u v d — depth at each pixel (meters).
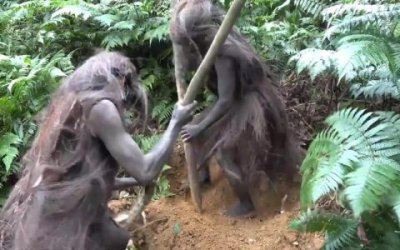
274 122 3.85
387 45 3.10
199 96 4.59
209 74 3.81
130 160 2.62
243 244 3.67
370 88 3.66
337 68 3.16
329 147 3.04
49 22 5.12
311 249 3.51
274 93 3.90
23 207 2.71
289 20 5.20
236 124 3.78
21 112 4.36
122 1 5.49
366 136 2.99
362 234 3.12
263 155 3.82
